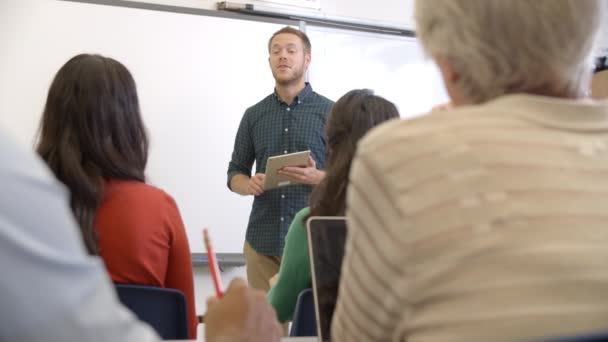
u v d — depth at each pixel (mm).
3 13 4152
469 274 684
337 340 876
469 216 701
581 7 793
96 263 628
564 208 705
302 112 3818
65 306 582
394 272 732
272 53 3850
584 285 676
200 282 4430
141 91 4391
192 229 4441
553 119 772
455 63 857
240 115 4578
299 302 1550
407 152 750
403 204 726
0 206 562
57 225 591
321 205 1771
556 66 808
